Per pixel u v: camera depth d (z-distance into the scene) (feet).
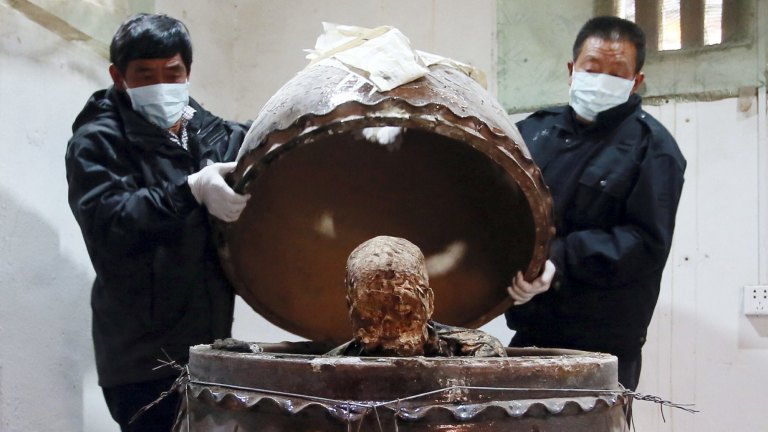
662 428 8.68
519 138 5.02
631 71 6.70
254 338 10.27
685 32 8.95
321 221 5.75
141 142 6.26
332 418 3.52
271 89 10.72
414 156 5.52
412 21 10.09
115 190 6.03
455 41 9.87
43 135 7.42
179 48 6.32
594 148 6.76
